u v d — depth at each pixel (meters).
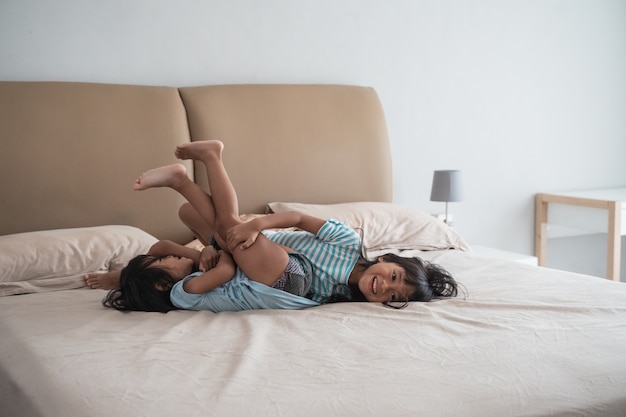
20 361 1.62
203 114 3.16
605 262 4.58
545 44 4.19
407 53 3.78
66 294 2.26
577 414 1.30
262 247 2.06
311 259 2.20
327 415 1.24
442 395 1.32
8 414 1.57
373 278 2.11
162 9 3.17
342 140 3.46
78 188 2.86
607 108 4.46
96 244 2.46
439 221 3.15
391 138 3.79
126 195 2.95
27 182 2.76
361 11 3.63
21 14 2.89
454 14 3.88
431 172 3.92
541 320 1.84
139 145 2.99
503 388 1.35
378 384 1.37
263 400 1.30
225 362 1.53
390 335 1.72
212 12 3.28
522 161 4.20
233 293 2.06
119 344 1.68
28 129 2.78
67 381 1.44
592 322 1.81
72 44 3.01
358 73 3.66
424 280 2.12
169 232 3.05
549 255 4.41
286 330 1.80
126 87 3.04
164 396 1.33
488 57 4.01
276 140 3.30
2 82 2.80
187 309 2.08
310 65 3.54
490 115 4.06
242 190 3.24
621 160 4.57
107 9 3.06
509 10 4.05
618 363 1.49
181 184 2.27
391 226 3.03
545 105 4.23
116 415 1.26
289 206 3.13
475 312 1.94
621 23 4.44
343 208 3.10
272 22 3.43
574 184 4.41
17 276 2.29
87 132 2.89
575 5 4.26
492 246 4.18
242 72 3.39
